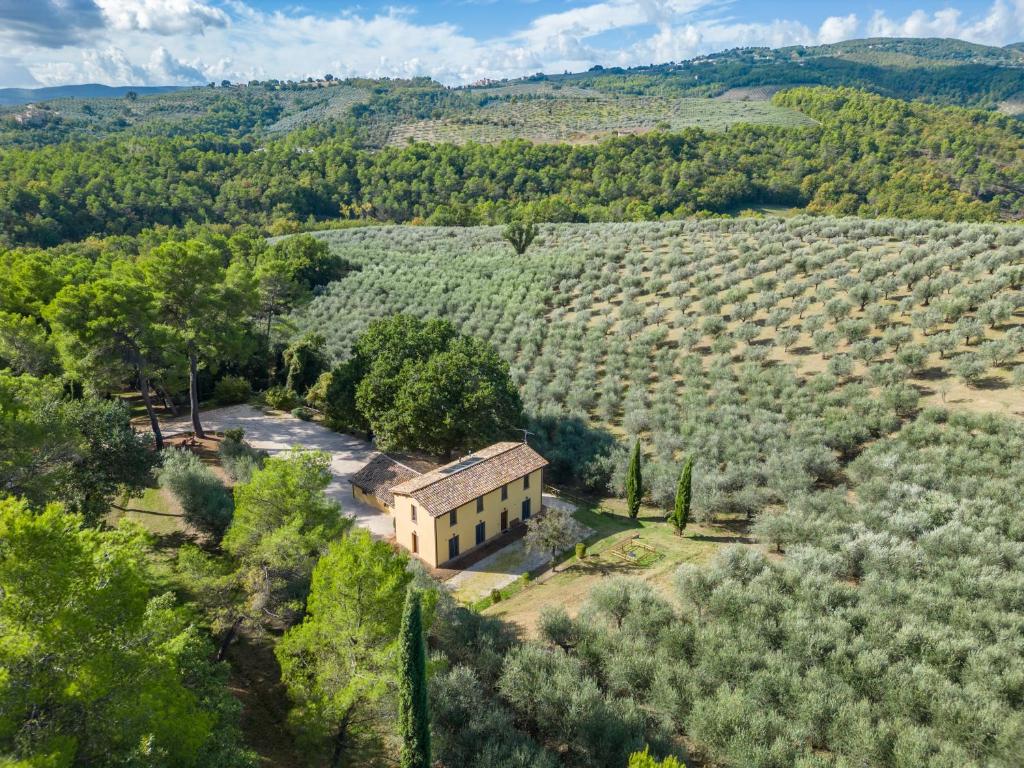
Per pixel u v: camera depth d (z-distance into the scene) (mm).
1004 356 46812
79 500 30422
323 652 20781
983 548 29344
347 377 49562
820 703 21016
